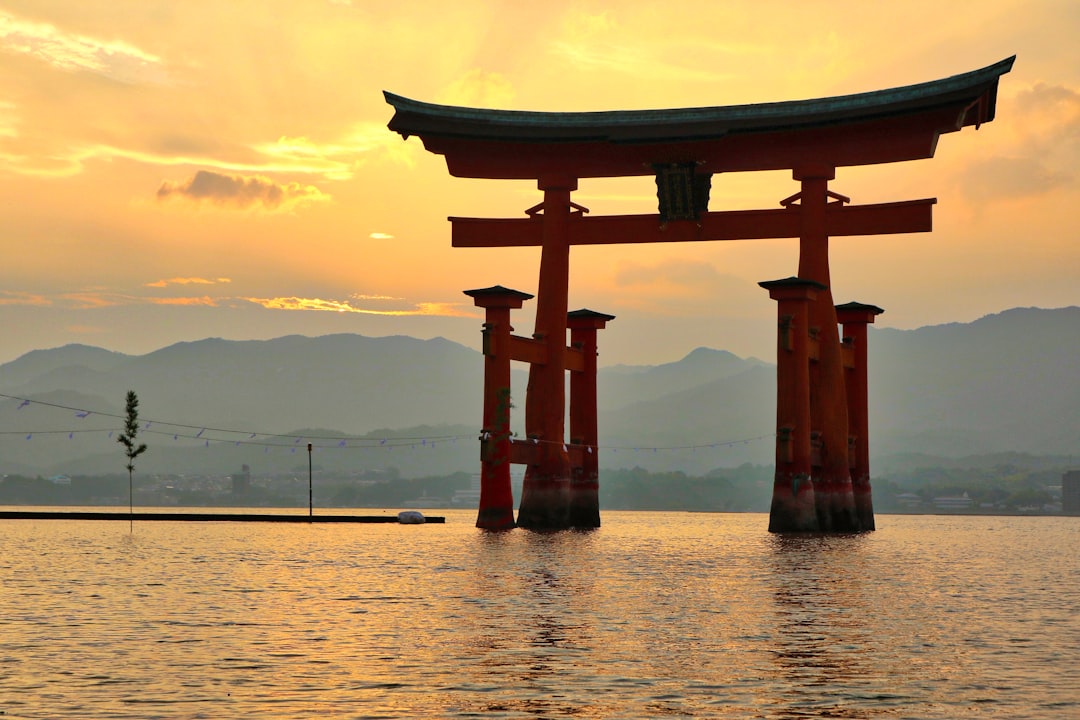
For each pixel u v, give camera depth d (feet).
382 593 164.76
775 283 304.91
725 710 86.89
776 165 319.06
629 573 200.44
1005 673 101.30
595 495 353.10
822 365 324.19
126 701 89.04
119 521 488.44
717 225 320.50
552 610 144.36
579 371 352.69
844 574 204.85
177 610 144.25
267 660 106.32
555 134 314.96
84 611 143.02
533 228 332.19
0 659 106.52
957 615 143.33
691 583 181.98
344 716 84.64
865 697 91.35
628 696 91.25
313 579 187.83
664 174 317.22
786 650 112.88
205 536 342.85
